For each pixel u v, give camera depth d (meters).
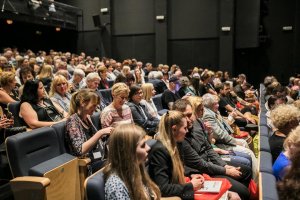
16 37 13.07
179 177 2.23
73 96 2.75
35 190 2.01
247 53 12.30
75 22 13.28
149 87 4.74
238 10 11.84
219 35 11.96
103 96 5.16
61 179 2.22
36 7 10.95
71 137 2.60
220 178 2.59
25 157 2.20
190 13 12.23
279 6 11.84
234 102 7.14
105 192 1.57
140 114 4.13
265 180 1.87
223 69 11.91
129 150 1.59
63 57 9.12
